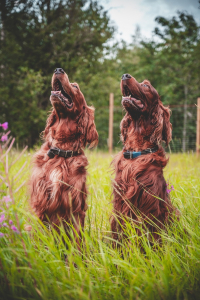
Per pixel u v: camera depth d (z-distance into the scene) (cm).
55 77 249
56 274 150
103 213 261
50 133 269
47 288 137
